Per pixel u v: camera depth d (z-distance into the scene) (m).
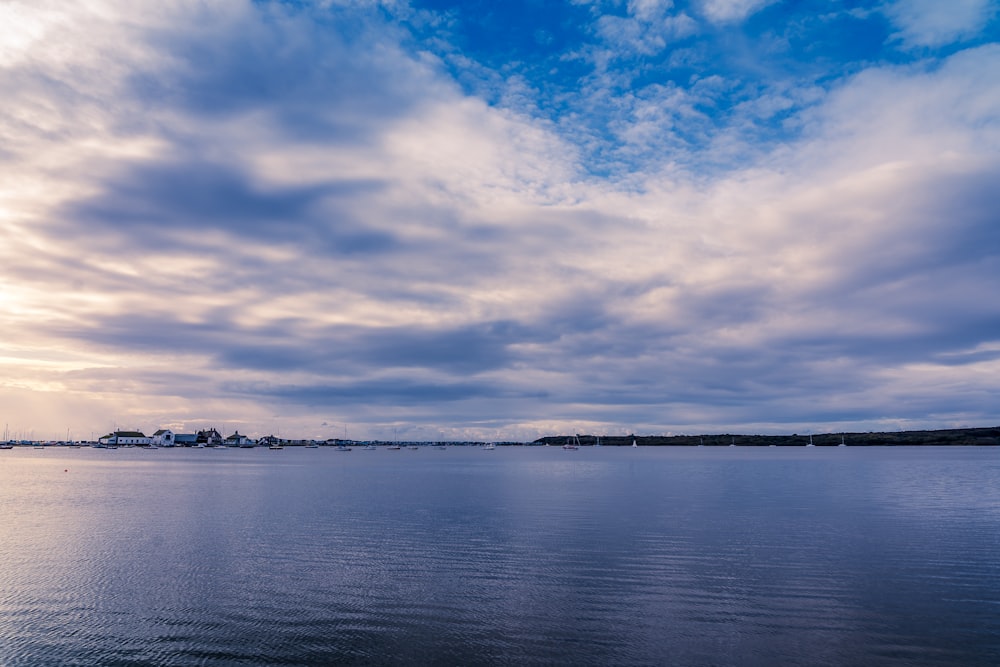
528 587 31.02
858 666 21.59
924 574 33.50
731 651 22.86
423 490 87.31
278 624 25.80
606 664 21.86
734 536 45.28
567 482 104.81
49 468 155.38
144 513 60.09
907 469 146.88
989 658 22.17
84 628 25.48
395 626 25.52
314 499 73.75
